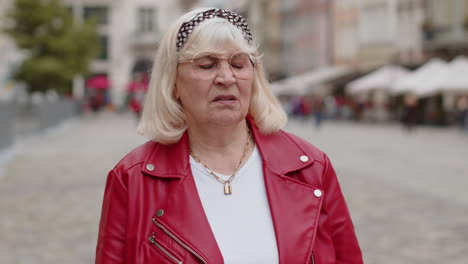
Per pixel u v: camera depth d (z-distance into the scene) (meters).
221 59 1.97
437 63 30.73
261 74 2.15
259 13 60.59
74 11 62.94
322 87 44.72
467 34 32.50
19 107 20.30
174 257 1.90
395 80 34.12
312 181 2.08
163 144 2.08
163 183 2.01
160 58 2.07
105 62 63.31
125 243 1.96
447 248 6.46
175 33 2.03
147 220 1.96
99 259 2.00
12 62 40.12
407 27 38.16
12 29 38.91
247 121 2.16
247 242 1.96
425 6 35.34
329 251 2.05
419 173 12.45
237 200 2.02
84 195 9.57
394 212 8.30
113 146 18.77
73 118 40.78
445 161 14.82
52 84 39.25
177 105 2.04
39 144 19.28
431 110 32.59
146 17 63.50
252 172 2.07
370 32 41.88
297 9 53.38
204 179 2.04
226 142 2.09
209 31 1.96
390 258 6.11
